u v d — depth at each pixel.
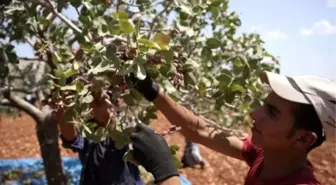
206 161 8.51
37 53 2.28
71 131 2.91
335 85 1.61
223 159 8.72
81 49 1.86
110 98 1.97
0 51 2.13
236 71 2.16
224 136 2.32
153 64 1.75
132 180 3.01
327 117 1.52
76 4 2.01
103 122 2.03
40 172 6.96
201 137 2.29
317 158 8.73
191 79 1.97
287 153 1.66
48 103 2.02
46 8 2.35
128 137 1.80
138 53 1.59
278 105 1.64
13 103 4.21
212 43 2.34
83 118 1.90
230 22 3.41
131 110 1.89
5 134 11.44
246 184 1.89
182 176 7.12
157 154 1.62
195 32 2.65
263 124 1.68
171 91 2.19
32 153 9.47
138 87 2.00
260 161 1.90
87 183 3.06
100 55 1.65
